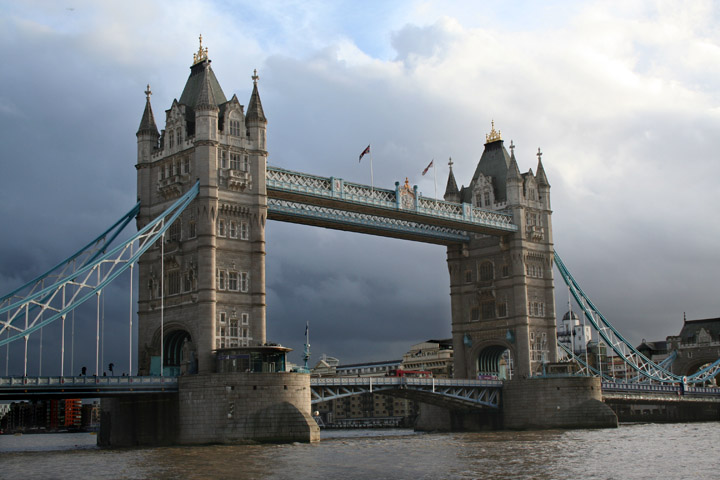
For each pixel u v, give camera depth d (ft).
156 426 335.47
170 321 342.23
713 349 622.13
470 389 430.61
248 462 242.37
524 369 449.48
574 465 230.48
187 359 335.47
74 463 252.62
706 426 440.04
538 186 485.15
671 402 519.60
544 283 474.90
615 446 291.79
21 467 243.60
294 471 220.43
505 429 440.45
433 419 483.10
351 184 385.70
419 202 413.39
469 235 480.64
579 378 422.82
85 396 307.99
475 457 256.32
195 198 336.70
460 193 496.64
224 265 336.70
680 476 204.44
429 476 208.64
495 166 487.20
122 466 238.07
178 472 219.82
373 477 207.21
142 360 351.46
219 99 364.99
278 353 327.26
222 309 333.01
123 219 355.36
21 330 287.69
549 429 417.69
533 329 461.37
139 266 358.23
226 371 320.29
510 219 463.83
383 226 420.77
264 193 350.23
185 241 341.00
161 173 356.79
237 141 347.36
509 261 464.24
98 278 311.27
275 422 313.12
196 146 339.16
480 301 474.49
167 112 358.64
